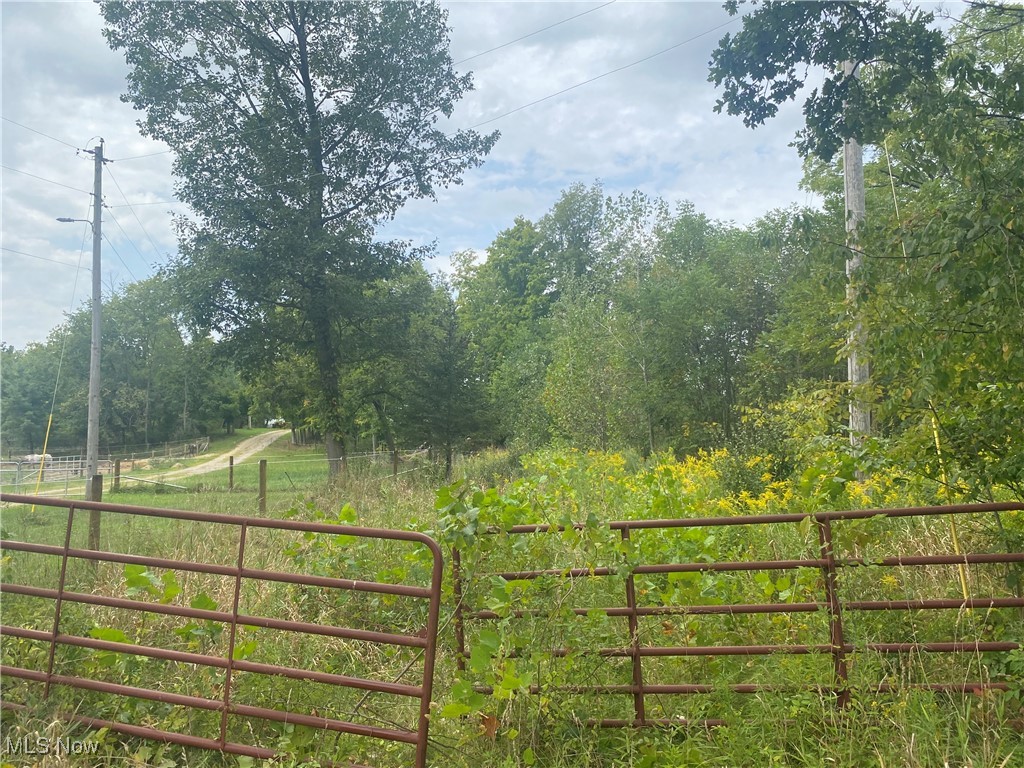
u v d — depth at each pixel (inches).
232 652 156.5
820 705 153.9
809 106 216.4
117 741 162.2
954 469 195.5
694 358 933.2
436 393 936.3
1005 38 229.8
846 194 424.2
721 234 1209.4
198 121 941.8
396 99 1000.9
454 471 813.9
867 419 374.0
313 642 202.8
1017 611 178.5
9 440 2428.6
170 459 1935.3
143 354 2773.1
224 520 161.6
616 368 956.0
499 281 2154.3
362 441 1488.7
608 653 164.4
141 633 199.2
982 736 146.6
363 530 151.5
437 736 156.3
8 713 165.5
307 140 952.9
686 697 171.5
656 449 923.4
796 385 565.9
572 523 175.3
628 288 1034.1
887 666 166.6
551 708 158.6
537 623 167.3
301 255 908.0
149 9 924.6
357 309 943.7
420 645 145.3
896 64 203.2
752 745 147.4
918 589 200.1
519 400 1155.3
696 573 175.0
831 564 162.7
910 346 193.8
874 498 262.4
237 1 951.6
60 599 169.9
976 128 193.3
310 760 151.1
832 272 207.5
